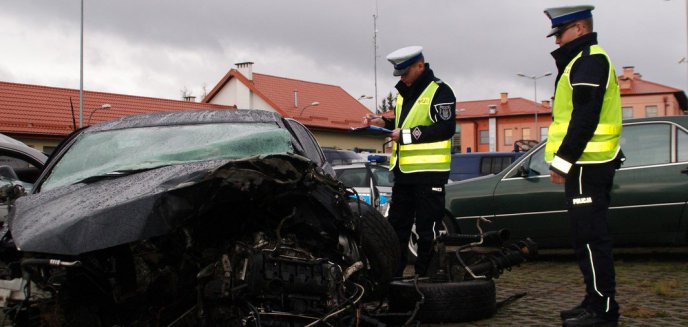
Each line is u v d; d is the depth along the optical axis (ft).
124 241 10.84
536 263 28.71
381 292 16.81
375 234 16.14
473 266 17.76
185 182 11.62
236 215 12.51
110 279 11.29
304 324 11.94
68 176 15.52
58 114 133.18
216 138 16.30
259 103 182.19
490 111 241.96
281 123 17.54
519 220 28.37
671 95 233.96
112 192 12.34
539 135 235.20
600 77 14.82
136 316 11.58
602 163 15.06
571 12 15.57
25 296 11.68
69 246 10.80
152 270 11.51
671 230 26.45
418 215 20.48
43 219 11.76
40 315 11.66
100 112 140.26
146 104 151.23
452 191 29.68
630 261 27.99
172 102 158.10
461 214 29.30
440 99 20.53
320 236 13.16
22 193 15.74
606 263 15.03
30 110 130.72
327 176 13.33
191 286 11.76
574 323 15.12
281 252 12.26
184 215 11.30
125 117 18.89
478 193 29.09
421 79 20.98
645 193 26.58
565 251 32.91
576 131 14.83
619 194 26.84
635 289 21.04
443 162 20.36
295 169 12.28
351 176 39.37
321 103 190.08
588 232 15.11
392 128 23.13
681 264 26.73
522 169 28.63
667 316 16.98
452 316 16.66
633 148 27.27
